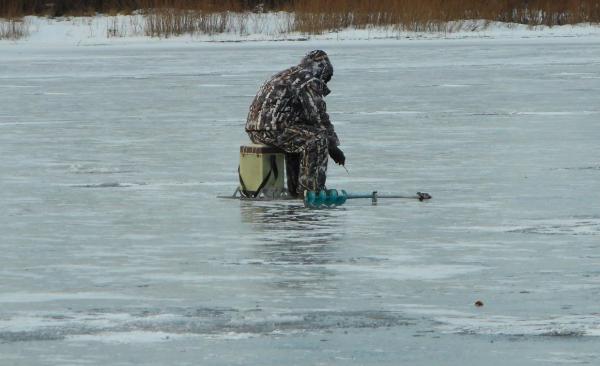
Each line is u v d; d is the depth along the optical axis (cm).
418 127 4603
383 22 13062
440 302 1825
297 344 1599
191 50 11044
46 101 6097
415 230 2450
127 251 2261
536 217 2602
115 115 5303
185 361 1525
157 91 6681
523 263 2111
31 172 3459
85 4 13962
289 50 10725
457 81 7094
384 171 3384
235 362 1520
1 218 2662
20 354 1559
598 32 13050
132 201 2898
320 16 12938
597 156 3669
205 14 13025
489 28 13362
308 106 2852
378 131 4472
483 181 3169
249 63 9094
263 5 13825
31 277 2031
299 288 1925
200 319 1730
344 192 2831
